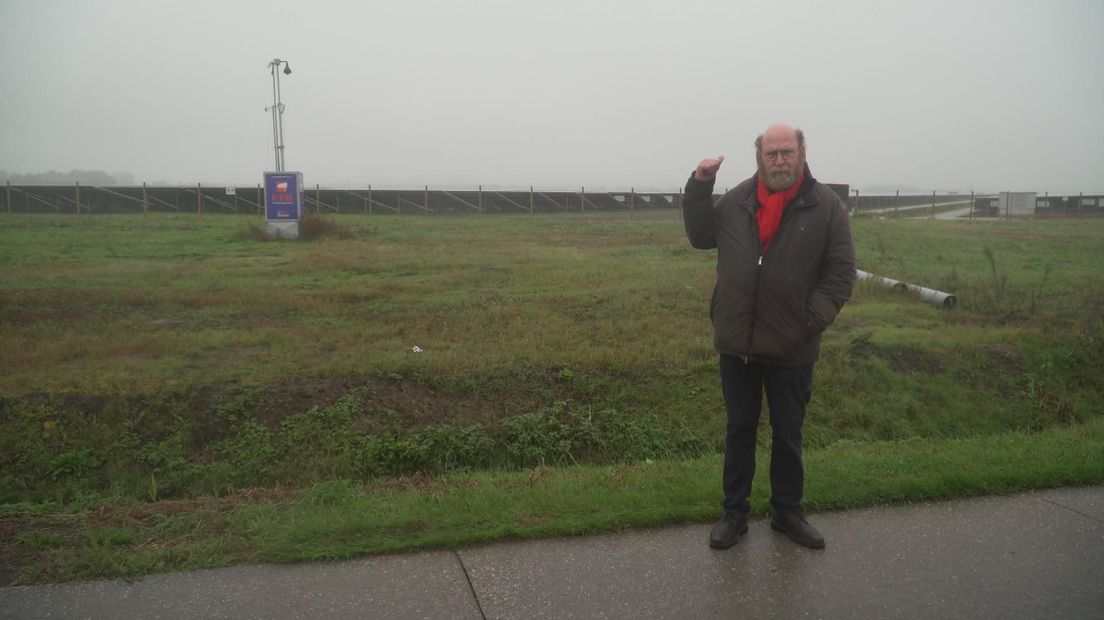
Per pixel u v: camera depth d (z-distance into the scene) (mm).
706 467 5395
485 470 6711
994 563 3869
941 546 4055
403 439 6852
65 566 3754
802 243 3957
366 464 6582
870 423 8164
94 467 6340
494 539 4066
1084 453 5375
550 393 7875
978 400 8695
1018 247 22344
